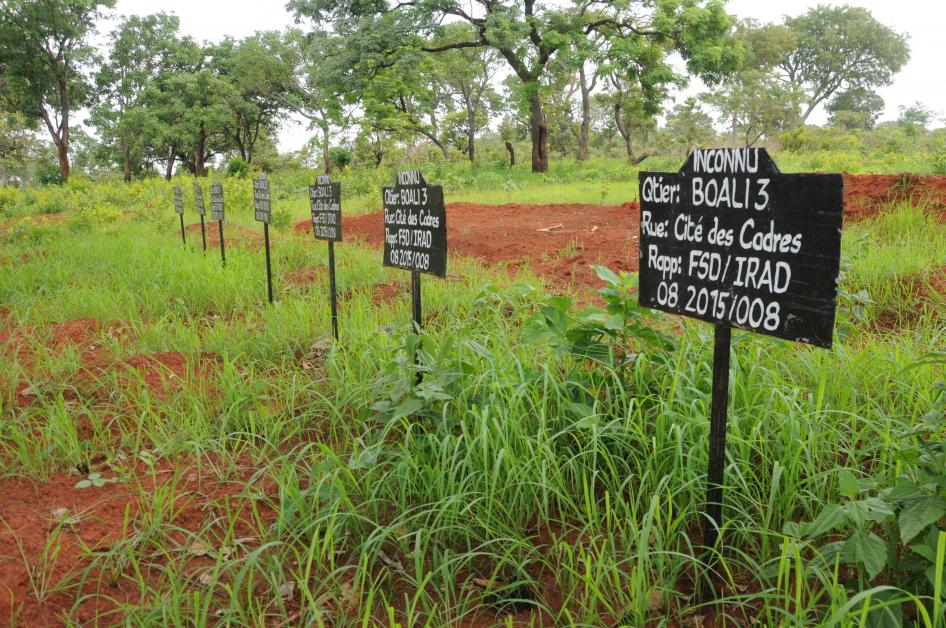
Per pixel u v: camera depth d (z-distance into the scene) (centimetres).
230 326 575
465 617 258
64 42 4494
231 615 247
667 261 271
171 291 723
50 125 4631
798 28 7138
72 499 326
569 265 794
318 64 3422
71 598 261
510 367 375
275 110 5516
